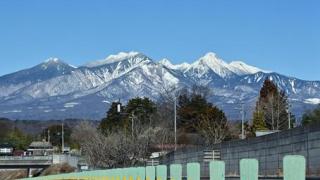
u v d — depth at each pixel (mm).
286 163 9688
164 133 128625
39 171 183000
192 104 160125
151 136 122125
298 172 9469
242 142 41031
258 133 75812
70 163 162625
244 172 11023
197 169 13219
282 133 34531
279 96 137000
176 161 60875
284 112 133000
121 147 110688
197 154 52156
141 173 17828
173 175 14750
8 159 177875
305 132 31578
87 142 121438
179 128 154375
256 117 131625
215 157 45844
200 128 142875
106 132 143125
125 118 165500
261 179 23875
